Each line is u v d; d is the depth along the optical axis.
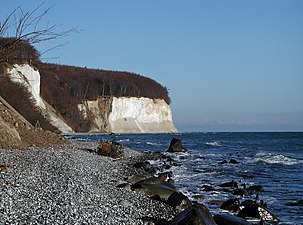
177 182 20.05
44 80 100.69
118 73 140.25
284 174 24.39
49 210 9.55
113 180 16.55
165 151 43.28
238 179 21.81
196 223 9.59
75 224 8.77
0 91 48.81
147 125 124.75
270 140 83.75
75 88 111.81
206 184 19.48
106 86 121.81
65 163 19.12
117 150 30.88
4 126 23.56
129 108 118.94
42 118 60.44
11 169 14.75
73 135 77.56
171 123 137.38
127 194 13.95
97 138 67.56
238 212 13.25
